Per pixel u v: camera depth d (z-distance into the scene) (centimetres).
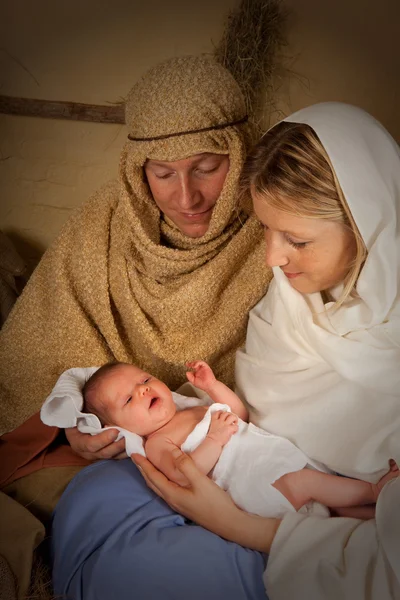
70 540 162
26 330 223
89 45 268
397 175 149
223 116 193
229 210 199
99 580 150
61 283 220
